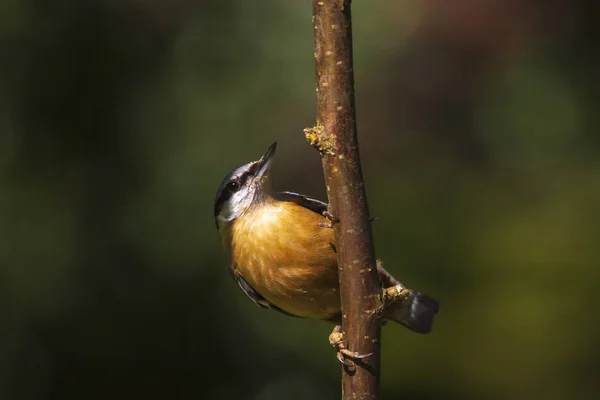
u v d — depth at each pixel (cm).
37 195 1323
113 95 1388
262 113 1419
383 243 1386
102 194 1349
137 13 1419
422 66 1474
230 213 700
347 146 517
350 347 545
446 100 1484
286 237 658
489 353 1296
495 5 1472
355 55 1455
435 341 1309
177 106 1412
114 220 1338
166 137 1395
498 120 1518
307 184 1378
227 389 1316
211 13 1448
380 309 539
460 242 1395
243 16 1451
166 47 1433
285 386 1323
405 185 1448
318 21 505
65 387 1276
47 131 1354
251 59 1440
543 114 1555
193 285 1327
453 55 1480
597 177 1501
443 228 1407
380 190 1440
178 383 1305
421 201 1436
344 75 508
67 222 1314
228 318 1332
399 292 540
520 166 1529
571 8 1552
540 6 1510
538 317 1307
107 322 1291
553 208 1452
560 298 1319
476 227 1419
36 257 1285
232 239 701
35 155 1341
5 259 1276
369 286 535
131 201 1350
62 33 1362
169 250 1334
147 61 1420
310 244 655
